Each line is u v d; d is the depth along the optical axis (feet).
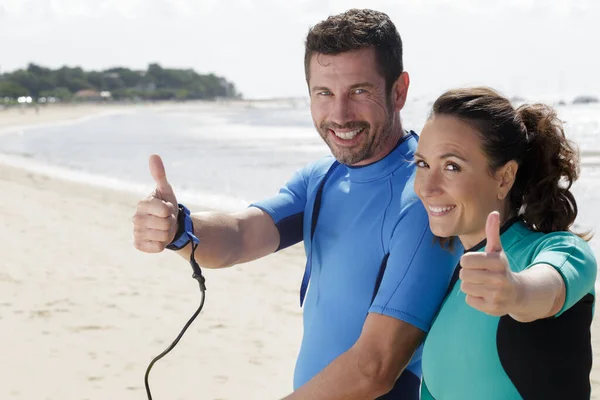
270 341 17.81
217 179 55.57
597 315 19.12
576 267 4.83
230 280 23.79
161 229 6.49
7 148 104.63
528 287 4.41
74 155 87.97
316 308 7.34
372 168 7.01
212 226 7.29
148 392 6.68
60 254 27.20
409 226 6.34
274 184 51.93
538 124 5.40
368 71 6.79
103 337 17.84
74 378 15.15
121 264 25.70
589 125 120.06
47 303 20.65
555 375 4.92
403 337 6.09
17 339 17.49
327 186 7.55
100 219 36.17
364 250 6.84
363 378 6.06
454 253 6.11
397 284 6.19
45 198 44.78
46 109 440.45
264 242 7.72
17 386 14.66
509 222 5.51
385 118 6.93
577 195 38.40
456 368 5.42
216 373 15.62
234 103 650.84
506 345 5.05
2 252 27.40
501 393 5.12
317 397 6.07
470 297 4.39
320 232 7.41
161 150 93.25
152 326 18.81
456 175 5.29
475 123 5.22
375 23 6.83
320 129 7.14
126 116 320.50
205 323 19.20
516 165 5.34
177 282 23.38
